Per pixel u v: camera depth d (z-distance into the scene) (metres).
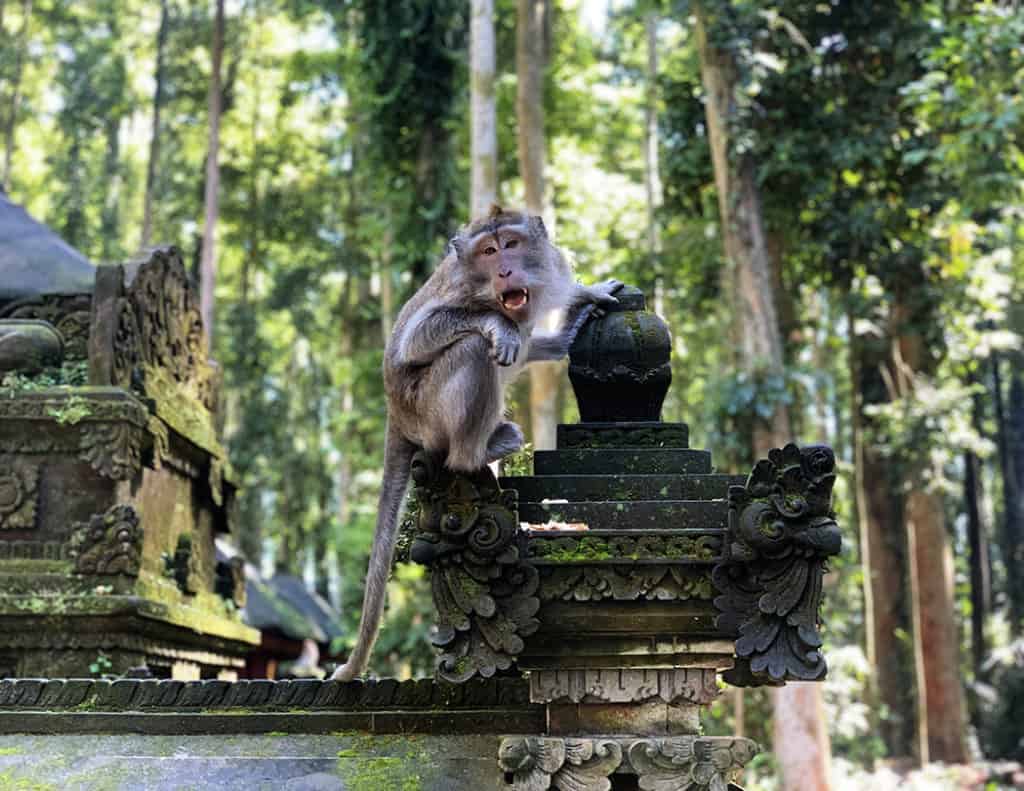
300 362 34.44
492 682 4.06
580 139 23.22
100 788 3.71
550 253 4.07
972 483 27.05
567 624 3.58
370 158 16.62
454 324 3.82
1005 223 19.17
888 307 20.81
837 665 16.67
